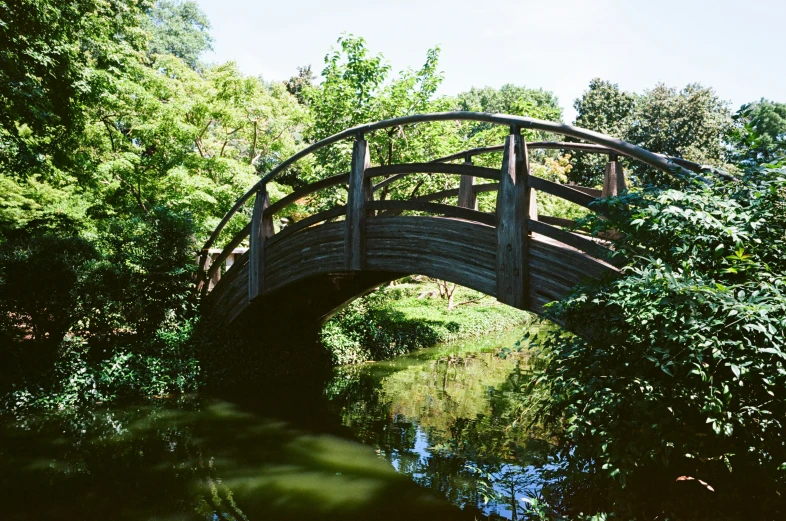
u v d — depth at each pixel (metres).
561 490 4.26
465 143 12.77
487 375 10.05
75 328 8.34
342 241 6.67
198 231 11.68
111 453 5.95
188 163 14.57
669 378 3.04
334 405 7.97
